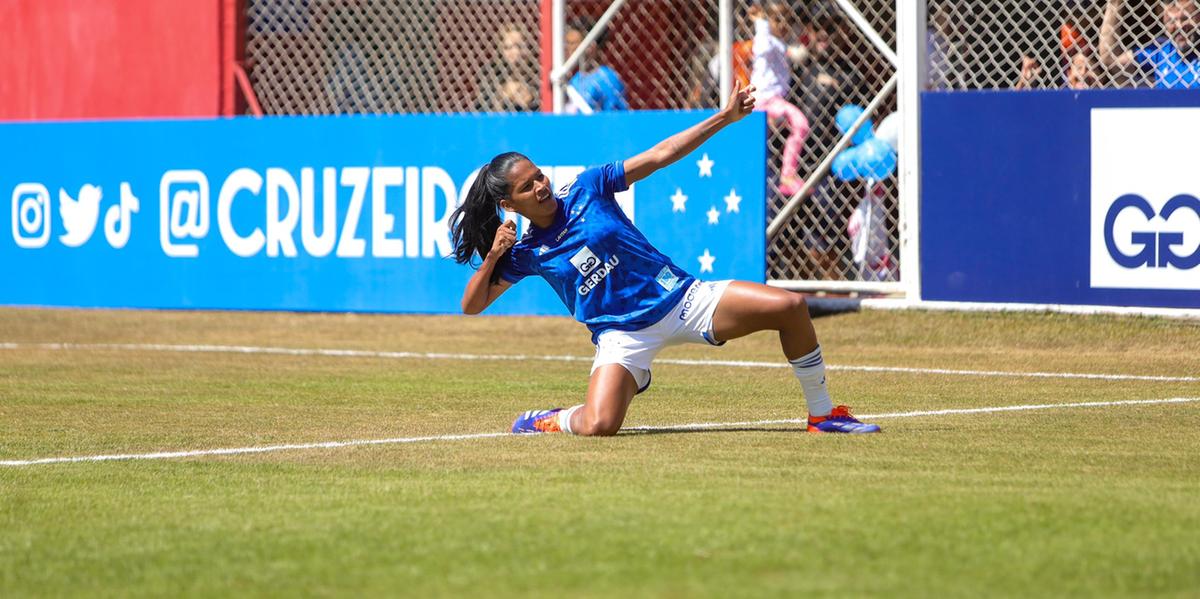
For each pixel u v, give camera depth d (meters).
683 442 21.89
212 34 46.81
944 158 37.22
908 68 37.94
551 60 43.03
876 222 39.38
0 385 30.64
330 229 42.12
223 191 43.38
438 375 32.12
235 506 17.28
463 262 23.88
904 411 25.72
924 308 37.69
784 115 40.03
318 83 46.59
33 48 49.19
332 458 20.84
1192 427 23.25
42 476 19.67
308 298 42.41
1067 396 27.61
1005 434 22.55
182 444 22.55
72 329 42.59
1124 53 36.12
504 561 14.20
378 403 27.59
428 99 45.53
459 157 40.66
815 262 40.09
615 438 22.45
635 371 22.84
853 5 39.62
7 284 46.59
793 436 22.48
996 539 14.71
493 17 44.25
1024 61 37.16
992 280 36.81
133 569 14.34
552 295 40.22
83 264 45.41
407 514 16.47
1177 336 34.16
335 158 42.00
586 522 15.76
